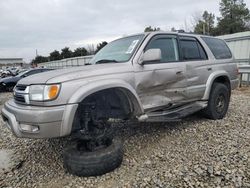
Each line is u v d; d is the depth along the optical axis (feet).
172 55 15.06
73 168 10.42
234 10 157.17
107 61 13.34
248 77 38.73
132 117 12.62
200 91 16.66
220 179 9.71
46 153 13.65
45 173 11.43
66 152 10.87
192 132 15.52
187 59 16.01
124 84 11.62
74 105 10.05
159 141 14.30
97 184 10.06
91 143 11.00
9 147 15.01
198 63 16.53
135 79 12.36
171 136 15.02
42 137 9.91
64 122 9.96
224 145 13.03
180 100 15.21
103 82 10.93
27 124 10.12
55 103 9.89
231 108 22.22
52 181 10.67
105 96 11.77
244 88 36.50
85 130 10.92
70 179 10.63
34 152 13.91
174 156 12.13
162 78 13.70
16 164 12.41
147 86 12.93
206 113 18.06
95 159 10.33
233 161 11.04
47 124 9.78
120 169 11.08
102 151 10.64
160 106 13.87
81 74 10.78
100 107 11.61
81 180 10.39
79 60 82.12
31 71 54.70
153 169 10.93
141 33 14.52
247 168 10.39
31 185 10.48
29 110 10.03
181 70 14.94
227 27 155.94
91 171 10.36
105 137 11.27
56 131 9.95
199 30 126.00
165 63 14.19
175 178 9.99
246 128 15.98
